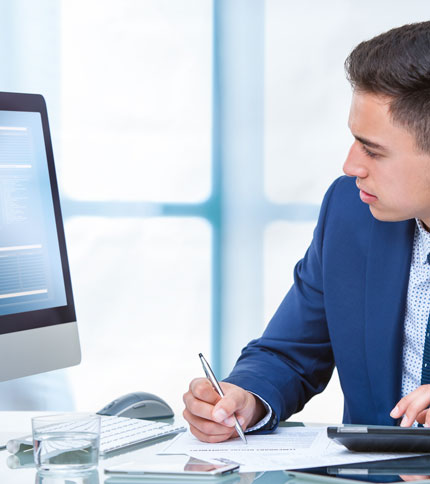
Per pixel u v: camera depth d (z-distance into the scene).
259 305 3.88
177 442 1.39
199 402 1.40
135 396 1.69
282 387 1.65
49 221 1.61
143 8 3.84
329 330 1.80
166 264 3.91
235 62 3.82
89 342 3.91
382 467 1.18
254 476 1.14
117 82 3.87
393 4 3.73
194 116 3.87
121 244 3.91
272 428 1.50
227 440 1.41
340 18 3.76
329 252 1.82
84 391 3.90
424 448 1.25
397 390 1.69
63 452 1.15
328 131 3.80
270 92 3.82
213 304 3.90
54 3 3.83
